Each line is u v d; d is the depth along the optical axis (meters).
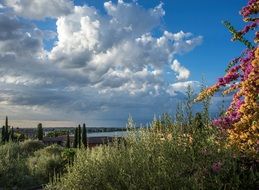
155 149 6.67
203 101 6.86
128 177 6.38
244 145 7.13
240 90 8.75
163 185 5.81
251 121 7.59
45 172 19.19
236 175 5.67
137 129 7.53
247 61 9.99
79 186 7.66
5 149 21.41
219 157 6.07
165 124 6.99
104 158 7.74
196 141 6.29
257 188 5.61
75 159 8.78
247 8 10.59
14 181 16.20
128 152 7.18
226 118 7.61
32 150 29.77
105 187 6.98
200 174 5.83
